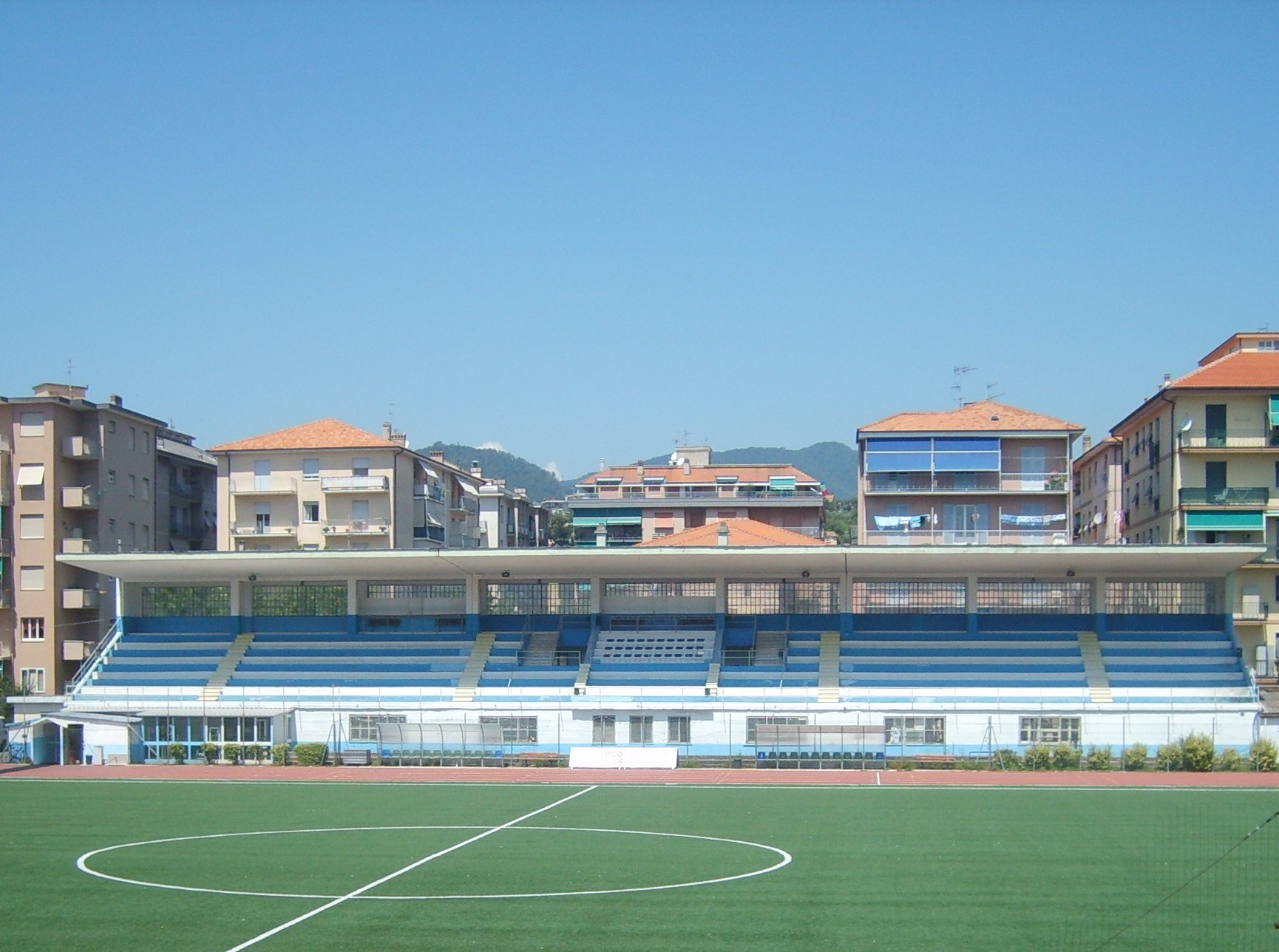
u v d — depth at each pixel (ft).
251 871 106.63
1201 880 100.12
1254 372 282.56
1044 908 89.71
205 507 373.61
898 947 78.38
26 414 299.99
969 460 335.06
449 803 159.33
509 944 79.51
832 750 208.23
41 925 86.12
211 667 246.27
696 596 247.29
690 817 142.41
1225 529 272.10
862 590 244.63
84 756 222.89
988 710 212.84
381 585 256.32
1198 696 217.97
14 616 295.07
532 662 241.35
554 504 654.12
